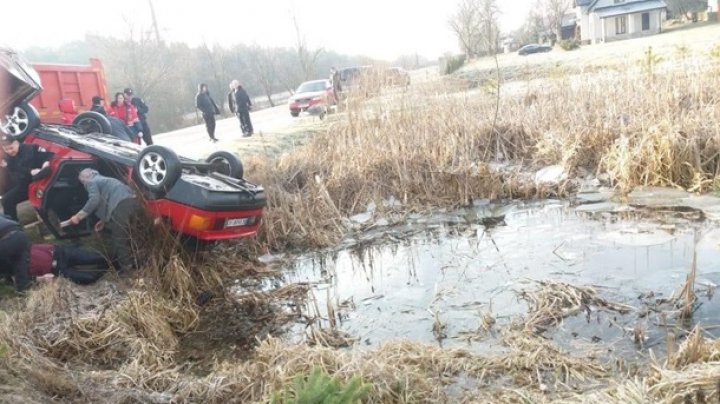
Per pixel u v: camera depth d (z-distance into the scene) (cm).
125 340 516
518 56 3431
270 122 2097
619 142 988
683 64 1333
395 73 1445
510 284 620
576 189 962
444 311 573
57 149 716
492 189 973
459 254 744
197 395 420
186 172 709
